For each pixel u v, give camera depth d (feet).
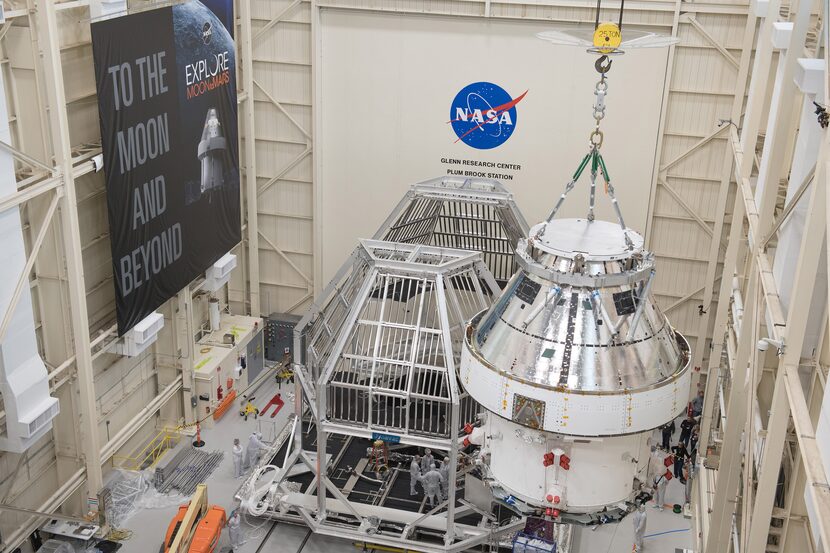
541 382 40.60
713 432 74.28
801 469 46.62
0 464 68.69
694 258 97.60
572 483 42.11
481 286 85.15
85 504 76.54
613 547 77.71
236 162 93.76
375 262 74.33
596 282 40.34
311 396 76.89
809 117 47.93
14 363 63.00
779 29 54.95
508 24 94.27
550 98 95.66
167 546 72.69
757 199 63.46
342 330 73.31
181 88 79.77
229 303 108.37
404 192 103.96
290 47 101.19
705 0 88.22
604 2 90.79
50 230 68.80
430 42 97.25
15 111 66.28
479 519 77.71
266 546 76.74
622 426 40.29
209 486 84.38
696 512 79.10
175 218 81.51
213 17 84.58
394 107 100.78
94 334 79.00
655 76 91.97
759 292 53.11
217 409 93.91
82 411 73.05
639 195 96.63
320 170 105.19
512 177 99.96
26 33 64.08
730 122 87.81
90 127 75.46
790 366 39.06
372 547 76.59
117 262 72.54
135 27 71.26
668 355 42.57
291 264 109.50
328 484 74.69
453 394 68.85
